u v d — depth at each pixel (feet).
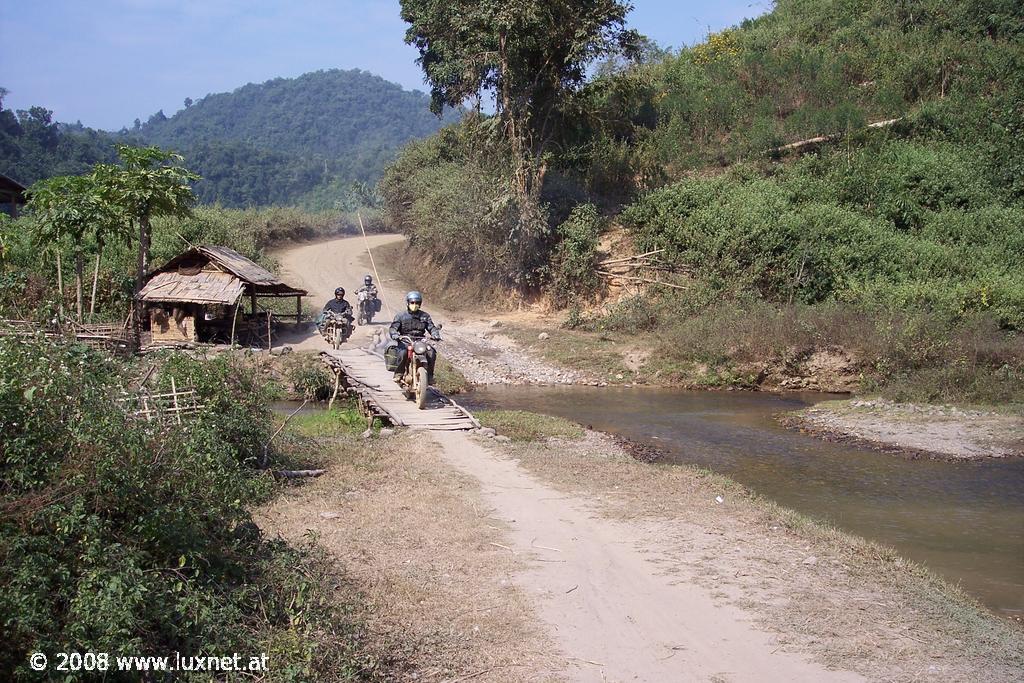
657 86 128.47
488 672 17.37
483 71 94.53
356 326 86.28
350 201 202.80
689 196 96.27
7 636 14.56
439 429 42.29
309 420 46.34
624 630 19.76
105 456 16.99
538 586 22.22
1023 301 72.43
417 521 27.17
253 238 145.07
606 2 89.71
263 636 16.34
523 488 32.32
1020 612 24.16
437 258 116.16
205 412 30.53
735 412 59.06
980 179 100.22
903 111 112.68
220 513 18.99
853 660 18.45
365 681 16.38
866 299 76.69
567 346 80.07
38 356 17.85
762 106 119.96
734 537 27.04
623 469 36.01
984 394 59.06
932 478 40.60
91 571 15.17
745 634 19.72
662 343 76.18
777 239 85.40
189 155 333.01
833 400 63.98
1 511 15.55
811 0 143.74
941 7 127.54
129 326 70.23
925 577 25.35
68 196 67.00
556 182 102.94
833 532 28.81
